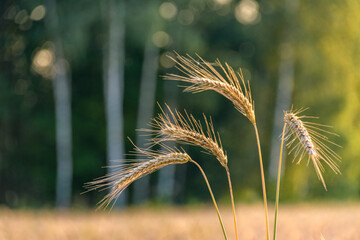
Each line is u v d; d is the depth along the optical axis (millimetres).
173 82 29719
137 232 8156
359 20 28344
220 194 30656
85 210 20141
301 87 28812
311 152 2865
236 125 30328
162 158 3156
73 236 7691
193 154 30734
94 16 24531
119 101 26891
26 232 8133
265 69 31156
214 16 30703
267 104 30438
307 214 11711
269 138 30219
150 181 30984
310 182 29641
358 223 8352
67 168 27578
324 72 28359
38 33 25984
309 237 6621
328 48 28141
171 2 26734
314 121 28812
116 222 9836
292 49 28547
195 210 17125
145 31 24953
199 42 26828
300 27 28281
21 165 29062
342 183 28703
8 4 27375
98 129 29656
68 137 27656
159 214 12766
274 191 26500
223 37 31203
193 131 3236
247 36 30578
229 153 30578
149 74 29312
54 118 28703
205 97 28672
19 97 28391
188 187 31156
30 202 26203
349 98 28734
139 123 29094
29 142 29016
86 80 30172
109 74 26172
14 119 28734
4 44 27828
